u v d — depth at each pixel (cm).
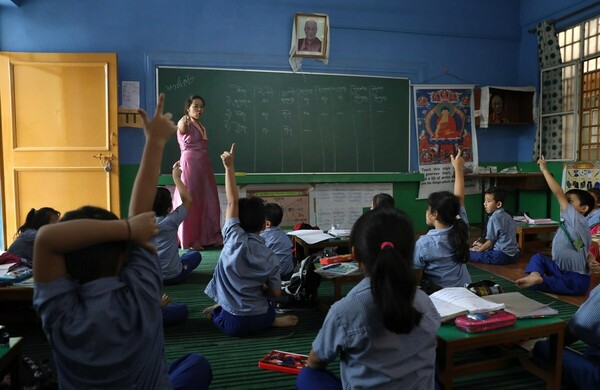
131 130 497
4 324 250
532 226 450
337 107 551
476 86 589
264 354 215
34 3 473
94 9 485
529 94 586
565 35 546
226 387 183
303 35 532
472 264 412
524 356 192
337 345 121
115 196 475
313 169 548
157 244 322
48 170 468
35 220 283
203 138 465
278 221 308
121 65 493
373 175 557
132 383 99
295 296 276
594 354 168
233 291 232
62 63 462
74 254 92
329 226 553
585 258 315
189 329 249
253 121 529
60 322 92
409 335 118
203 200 464
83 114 469
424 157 580
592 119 514
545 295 314
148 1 496
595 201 378
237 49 521
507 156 610
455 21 580
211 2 511
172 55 504
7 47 471
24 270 243
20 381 124
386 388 117
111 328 94
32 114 464
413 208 580
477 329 153
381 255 108
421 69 574
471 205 598
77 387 96
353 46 552
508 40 600
